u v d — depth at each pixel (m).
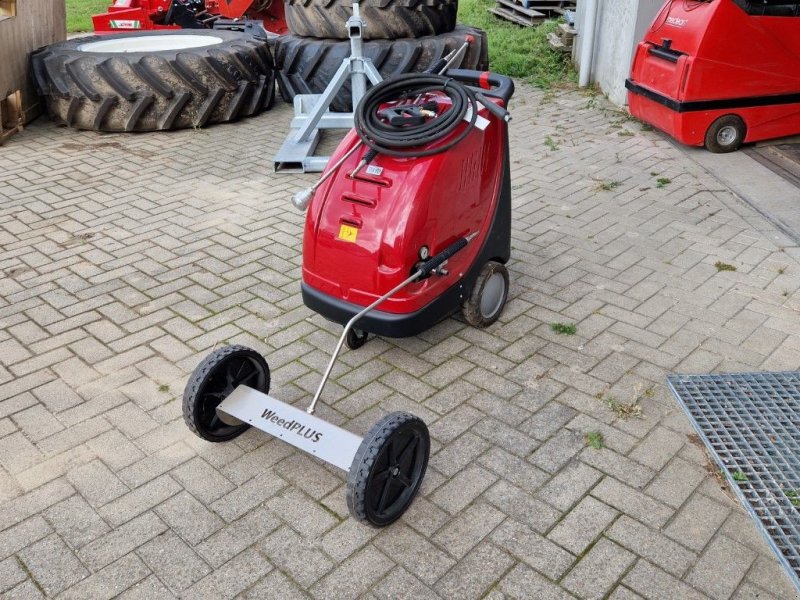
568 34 9.05
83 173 6.02
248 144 6.70
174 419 3.18
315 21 7.16
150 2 9.77
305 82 7.36
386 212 3.08
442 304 3.37
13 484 2.83
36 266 4.50
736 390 3.26
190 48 7.13
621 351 3.58
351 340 3.57
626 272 4.31
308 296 3.39
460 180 3.25
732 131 6.05
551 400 3.25
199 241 4.80
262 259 4.56
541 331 3.76
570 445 2.98
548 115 7.42
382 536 2.57
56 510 2.70
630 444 2.98
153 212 5.26
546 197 5.40
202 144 6.71
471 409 3.20
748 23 5.61
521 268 4.39
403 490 2.66
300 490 2.79
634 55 6.94
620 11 7.43
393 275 3.10
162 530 2.61
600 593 2.33
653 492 2.74
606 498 2.71
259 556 2.50
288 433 2.64
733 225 4.86
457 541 2.54
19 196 5.57
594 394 3.28
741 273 4.25
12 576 2.44
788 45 5.77
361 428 3.09
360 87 6.24
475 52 7.34
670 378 3.35
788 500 2.68
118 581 2.42
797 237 4.64
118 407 3.26
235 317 3.93
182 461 2.94
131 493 2.78
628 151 6.31
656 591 2.34
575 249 4.61
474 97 3.30
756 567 2.42
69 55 6.90
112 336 3.77
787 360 3.46
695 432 3.04
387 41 7.14
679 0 6.03
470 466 2.88
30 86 7.23
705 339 3.65
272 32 10.53
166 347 3.68
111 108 6.80
